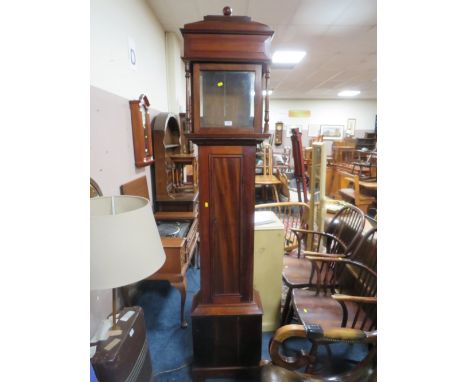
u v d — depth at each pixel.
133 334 1.12
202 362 1.42
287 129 9.20
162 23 2.88
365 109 9.21
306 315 1.41
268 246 1.77
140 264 0.90
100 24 1.54
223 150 1.28
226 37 1.17
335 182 4.65
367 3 2.59
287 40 3.64
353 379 1.09
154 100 2.66
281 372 1.10
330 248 2.06
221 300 1.40
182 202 2.52
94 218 0.85
